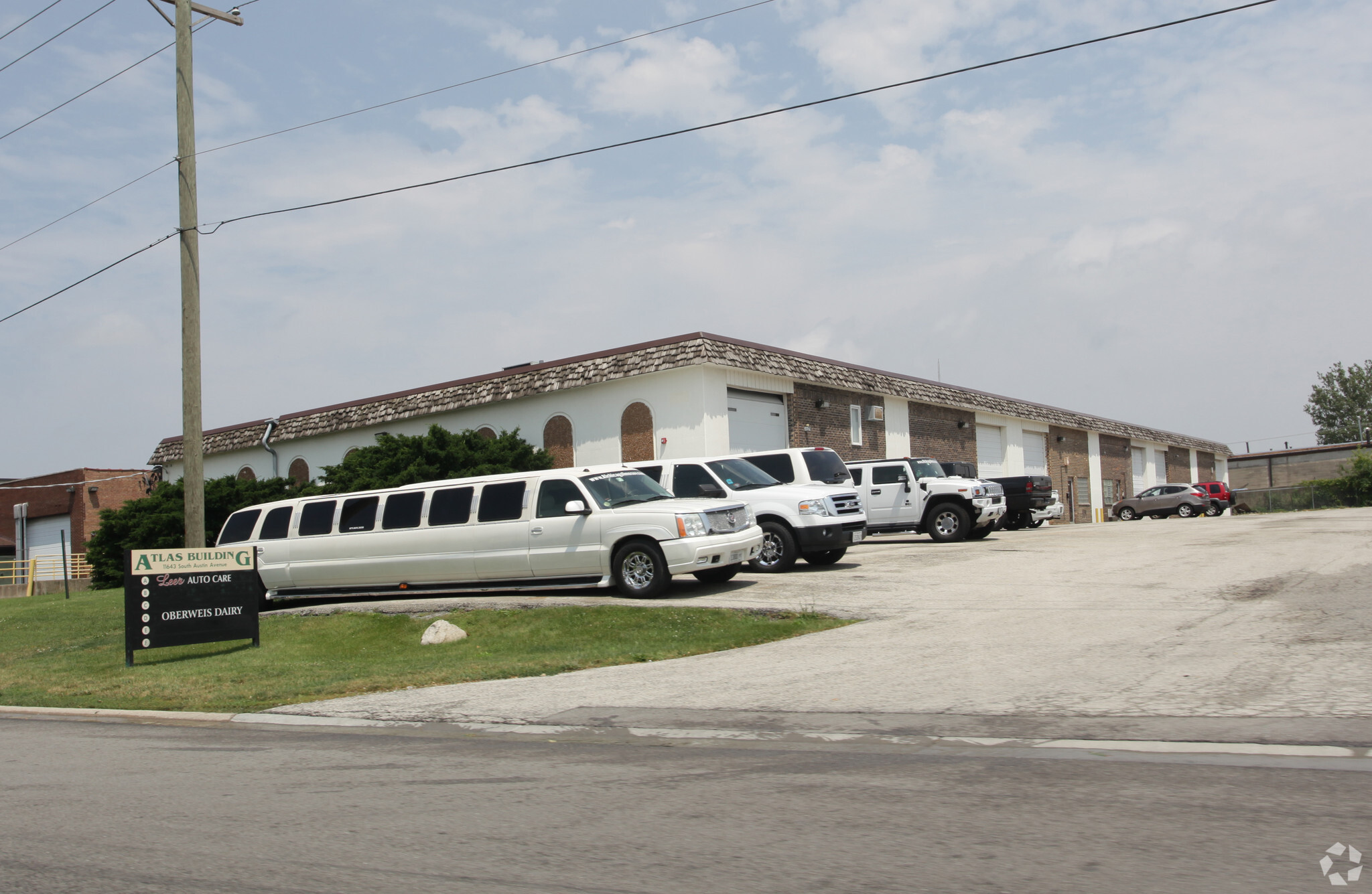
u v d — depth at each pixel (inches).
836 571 695.7
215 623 553.0
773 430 1175.0
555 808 209.2
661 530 585.6
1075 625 430.6
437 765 259.8
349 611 628.7
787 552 696.4
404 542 651.5
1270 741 233.1
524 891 160.6
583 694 355.9
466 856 179.3
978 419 1664.6
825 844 175.8
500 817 204.5
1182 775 210.2
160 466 1688.0
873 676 348.8
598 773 240.7
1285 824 175.3
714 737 277.1
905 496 938.7
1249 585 537.3
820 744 261.0
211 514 1205.7
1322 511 1595.7
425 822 203.9
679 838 183.6
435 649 519.5
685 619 518.6
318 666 482.3
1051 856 163.3
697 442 1063.0
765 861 168.6
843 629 467.2
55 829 213.3
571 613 551.2
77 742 334.0
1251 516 1533.0
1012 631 425.1
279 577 688.4
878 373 1387.8
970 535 1003.3
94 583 1269.7
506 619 560.7
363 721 339.6
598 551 599.8
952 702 296.4
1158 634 396.8
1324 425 3715.6
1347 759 215.6
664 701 331.3
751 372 1126.4
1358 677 294.5
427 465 1075.9
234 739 323.6
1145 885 149.4
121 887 172.9
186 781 258.7
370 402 1385.3
